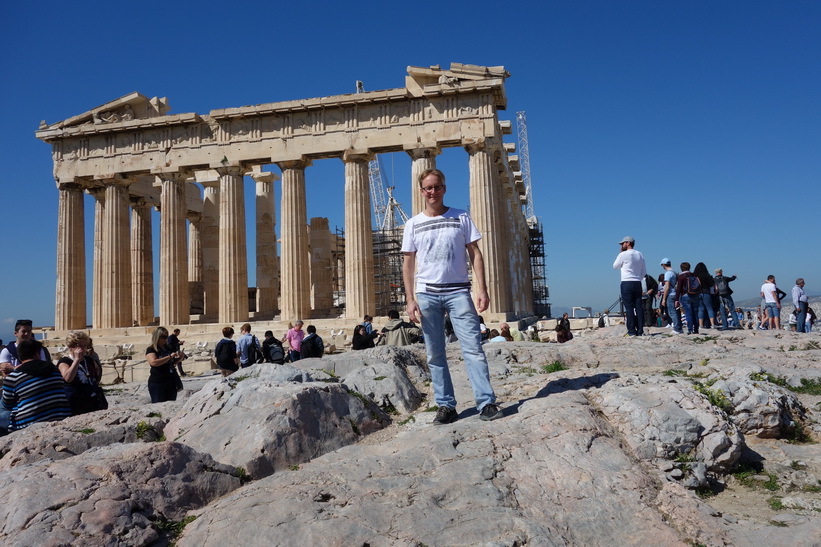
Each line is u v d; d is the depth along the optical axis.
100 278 40.78
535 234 78.50
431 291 7.86
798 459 7.52
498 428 7.02
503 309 33.88
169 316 37.34
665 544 5.22
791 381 11.12
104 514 5.30
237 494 6.02
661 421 7.07
